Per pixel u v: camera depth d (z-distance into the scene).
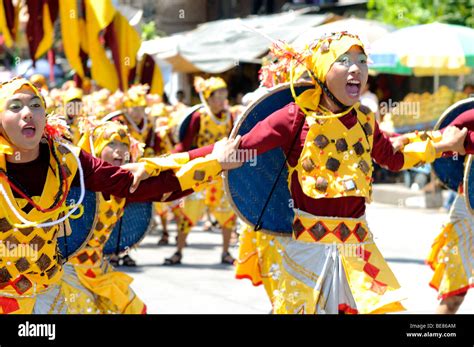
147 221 10.88
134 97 17.39
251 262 11.41
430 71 25.16
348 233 8.70
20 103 7.46
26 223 7.44
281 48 9.07
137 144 10.84
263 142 8.55
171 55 28.77
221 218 17.27
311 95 8.83
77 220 8.84
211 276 16.06
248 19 30.53
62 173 7.73
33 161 7.69
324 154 8.65
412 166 9.38
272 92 8.91
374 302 8.43
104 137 10.52
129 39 19.44
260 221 9.33
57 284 8.30
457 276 11.09
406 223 22.16
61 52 36.47
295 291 8.73
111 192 7.98
